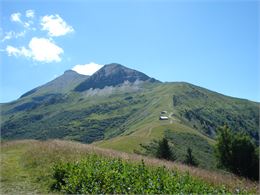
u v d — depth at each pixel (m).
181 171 17.61
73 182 14.70
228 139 54.53
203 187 13.61
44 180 16.56
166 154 73.69
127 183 13.99
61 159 18.89
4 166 20.34
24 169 19.38
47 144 26.41
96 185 14.00
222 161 55.00
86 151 22.09
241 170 52.53
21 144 32.62
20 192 14.81
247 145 53.34
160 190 13.20
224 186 14.35
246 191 13.91
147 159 21.91
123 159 19.64
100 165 16.78
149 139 127.56
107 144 123.12
